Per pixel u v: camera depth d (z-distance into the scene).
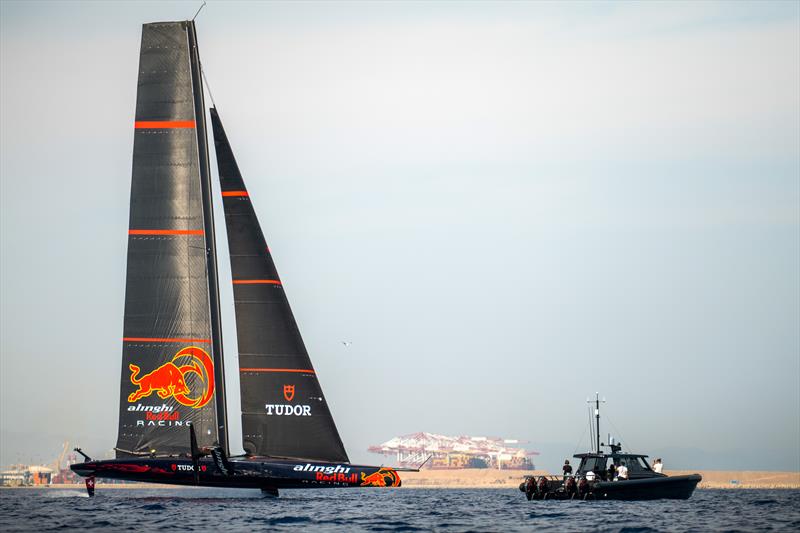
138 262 189.75
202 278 189.75
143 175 190.38
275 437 189.00
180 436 188.12
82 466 185.62
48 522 153.75
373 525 152.12
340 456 189.12
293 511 173.88
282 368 189.88
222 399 190.50
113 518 159.75
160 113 190.75
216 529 142.00
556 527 152.12
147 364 188.88
